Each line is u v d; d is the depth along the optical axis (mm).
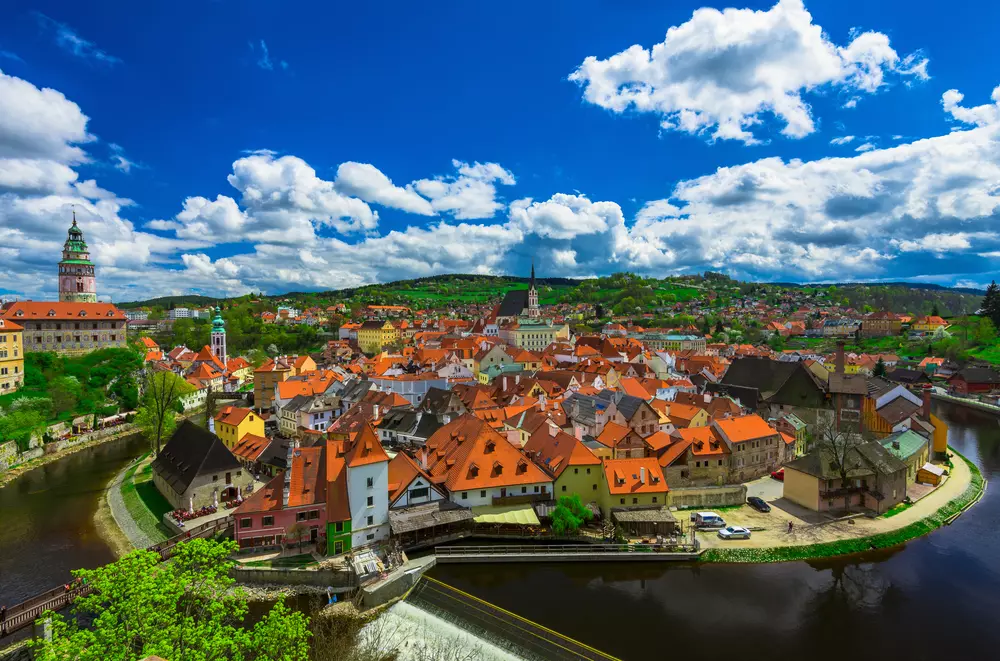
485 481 74000
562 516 70812
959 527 77312
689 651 50125
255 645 33500
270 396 156375
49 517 83250
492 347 192250
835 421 112500
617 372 164250
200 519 77750
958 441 128125
